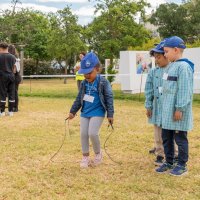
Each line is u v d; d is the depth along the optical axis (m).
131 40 28.70
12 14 32.91
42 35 40.09
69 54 34.06
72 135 7.51
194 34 40.75
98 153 5.53
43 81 33.31
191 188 4.58
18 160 5.75
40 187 4.58
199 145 6.68
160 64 5.27
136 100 14.59
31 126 8.46
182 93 4.75
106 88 5.24
